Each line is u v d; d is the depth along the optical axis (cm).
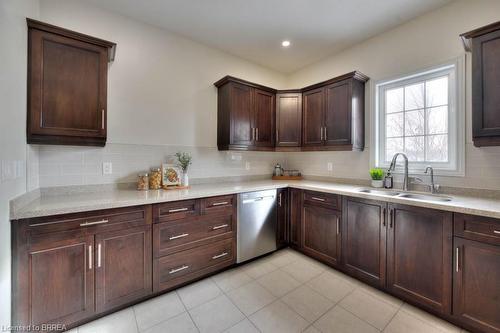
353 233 221
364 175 274
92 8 211
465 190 200
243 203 244
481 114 167
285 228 289
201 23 241
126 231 174
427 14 223
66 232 151
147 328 157
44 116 166
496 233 141
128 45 230
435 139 226
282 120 316
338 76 278
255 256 256
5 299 126
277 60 327
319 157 325
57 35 171
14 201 138
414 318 168
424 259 173
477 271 149
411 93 243
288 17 231
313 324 161
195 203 210
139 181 226
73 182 203
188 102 271
